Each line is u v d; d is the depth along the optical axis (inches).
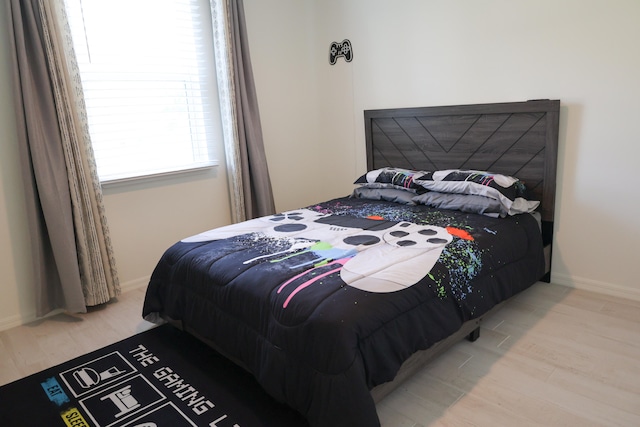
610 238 106.0
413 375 80.2
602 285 109.2
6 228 106.1
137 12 122.4
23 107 100.3
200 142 140.9
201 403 75.6
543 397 72.5
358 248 87.7
